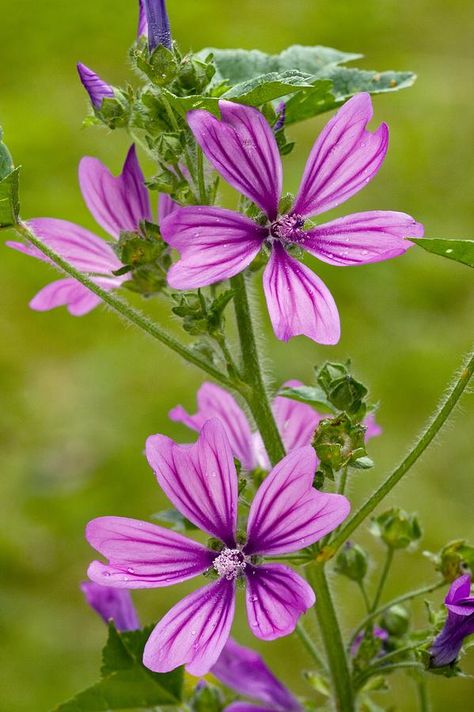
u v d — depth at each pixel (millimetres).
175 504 422
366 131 423
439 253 416
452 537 772
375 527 483
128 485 833
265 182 425
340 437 434
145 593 762
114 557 418
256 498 419
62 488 840
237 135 420
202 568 423
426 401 860
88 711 467
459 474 810
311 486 414
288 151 442
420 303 933
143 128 443
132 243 448
